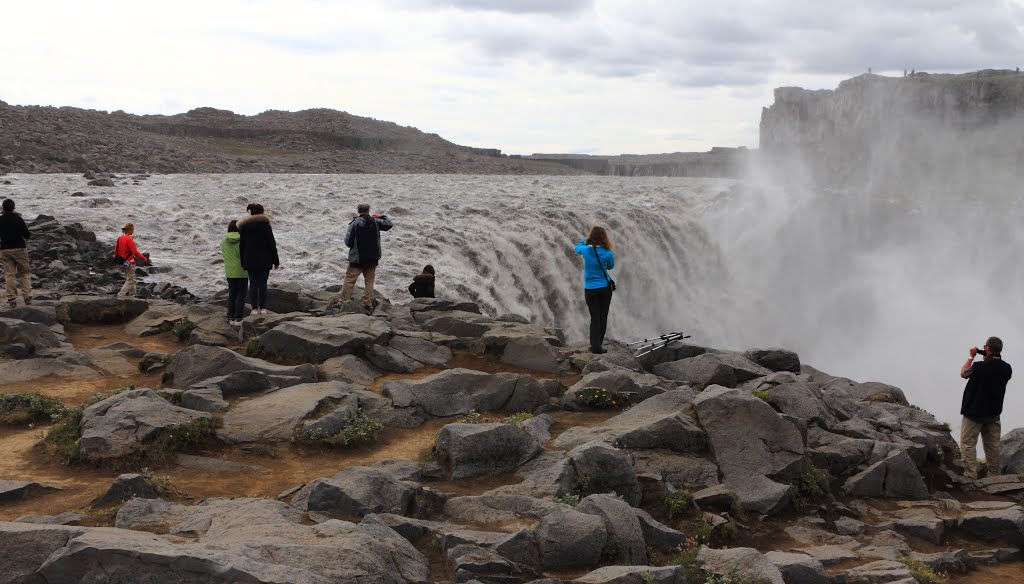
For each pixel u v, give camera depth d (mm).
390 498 8492
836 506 10781
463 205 55844
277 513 7594
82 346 16562
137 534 6441
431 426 12211
